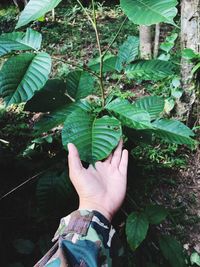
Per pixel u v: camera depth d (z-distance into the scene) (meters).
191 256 1.26
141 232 0.98
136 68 0.74
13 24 3.36
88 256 0.42
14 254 1.14
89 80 0.77
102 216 0.47
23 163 1.35
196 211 1.47
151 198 1.47
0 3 3.97
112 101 0.65
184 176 1.57
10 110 1.93
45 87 0.74
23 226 1.22
